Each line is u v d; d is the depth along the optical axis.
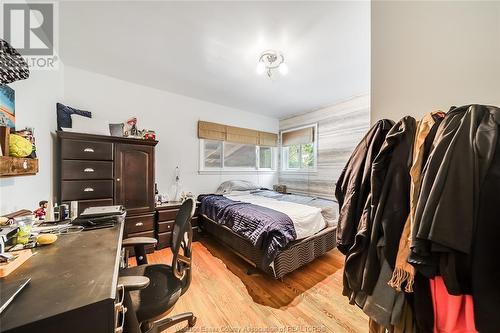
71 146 2.19
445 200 0.58
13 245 0.96
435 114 0.78
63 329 0.56
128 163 2.55
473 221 0.55
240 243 2.42
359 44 1.99
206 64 2.42
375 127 0.92
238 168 4.20
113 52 2.17
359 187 0.91
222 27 1.77
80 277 0.72
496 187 0.55
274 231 1.94
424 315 0.67
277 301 1.76
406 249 0.71
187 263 1.32
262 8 1.55
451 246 0.55
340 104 3.62
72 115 2.26
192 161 3.56
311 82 2.87
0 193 1.22
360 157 0.93
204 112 3.68
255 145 4.47
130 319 0.85
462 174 0.58
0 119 1.16
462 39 0.87
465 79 0.86
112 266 0.81
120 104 2.85
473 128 0.61
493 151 0.57
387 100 1.11
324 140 3.88
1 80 1.12
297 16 1.63
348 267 0.89
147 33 1.86
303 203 2.89
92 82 2.63
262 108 4.09
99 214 1.44
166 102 3.26
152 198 2.74
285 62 2.32
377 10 1.16
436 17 0.94
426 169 0.65
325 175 3.86
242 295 1.83
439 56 0.93
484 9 0.81
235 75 2.69
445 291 0.64
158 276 1.30
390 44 1.10
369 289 0.79
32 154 1.32
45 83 1.92
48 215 1.39
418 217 0.62
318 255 2.41
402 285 0.72
